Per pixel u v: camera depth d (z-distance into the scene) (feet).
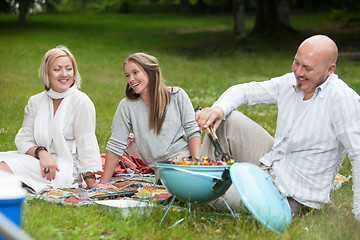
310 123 13.83
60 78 17.11
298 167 14.10
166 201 14.48
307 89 13.51
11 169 16.47
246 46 91.56
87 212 13.79
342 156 14.38
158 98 16.57
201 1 158.92
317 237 12.10
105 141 25.76
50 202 14.84
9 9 115.55
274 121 34.50
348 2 121.90
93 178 17.33
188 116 17.03
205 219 13.25
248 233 12.21
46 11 160.45
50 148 17.43
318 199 14.03
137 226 12.60
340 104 13.50
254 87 14.90
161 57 77.66
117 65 66.95
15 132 27.32
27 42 83.51
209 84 55.88
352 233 12.32
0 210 9.05
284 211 12.60
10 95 42.27
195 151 16.88
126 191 16.70
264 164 14.47
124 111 17.13
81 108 17.28
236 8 94.58
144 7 166.30
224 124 14.66
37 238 11.14
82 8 198.70
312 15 131.54
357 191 13.48
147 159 17.10
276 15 98.68
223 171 12.38
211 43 96.63
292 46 91.66
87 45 86.94
